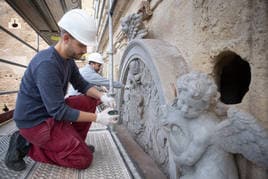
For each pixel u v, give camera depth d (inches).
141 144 95.1
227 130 38.6
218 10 49.4
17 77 370.9
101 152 82.3
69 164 68.1
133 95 106.2
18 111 65.0
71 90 129.3
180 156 45.1
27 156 78.6
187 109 41.9
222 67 55.2
